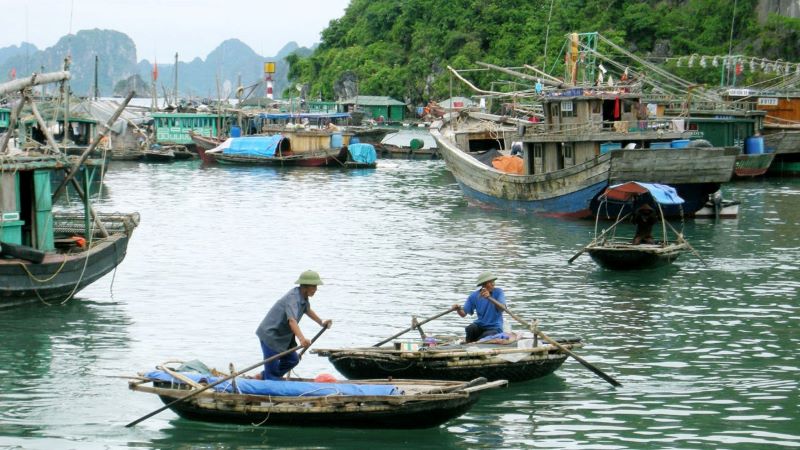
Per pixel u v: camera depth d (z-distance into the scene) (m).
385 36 160.00
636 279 30.86
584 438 16.81
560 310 26.48
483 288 20.53
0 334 23.45
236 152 82.75
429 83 136.88
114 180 67.81
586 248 32.69
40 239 26.41
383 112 135.38
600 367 21.02
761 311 26.41
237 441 16.52
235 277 31.20
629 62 111.00
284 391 17.00
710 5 114.25
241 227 43.69
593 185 43.16
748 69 99.38
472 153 56.56
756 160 64.44
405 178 71.38
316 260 34.56
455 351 19.09
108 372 20.55
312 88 163.50
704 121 65.00
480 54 131.38
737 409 18.33
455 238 40.16
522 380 19.78
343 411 16.61
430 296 28.38
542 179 45.59
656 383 19.91
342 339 23.33
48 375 20.30
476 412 18.08
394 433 16.94
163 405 18.39
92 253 26.67
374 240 39.62
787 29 104.31
